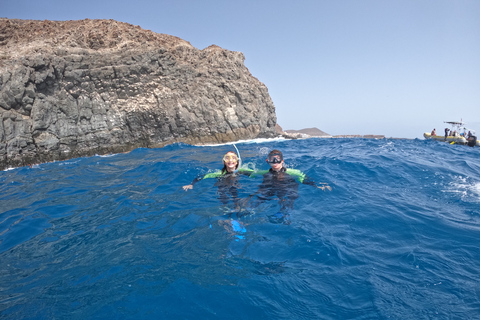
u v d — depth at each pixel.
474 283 2.65
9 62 14.08
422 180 6.30
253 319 2.29
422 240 3.50
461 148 13.93
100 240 3.89
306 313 2.34
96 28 18.58
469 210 4.50
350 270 2.89
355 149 11.53
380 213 4.34
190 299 2.52
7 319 2.38
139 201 5.50
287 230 3.77
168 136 18.11
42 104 14.55
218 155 12.23
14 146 13.59
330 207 4.59
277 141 19.44
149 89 17.95
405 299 2.46
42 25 17.95
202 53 21.48
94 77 16.38
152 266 3.08
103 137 16.25
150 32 20.69
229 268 2.97
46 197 6.43
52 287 2.84
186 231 3.93
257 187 5.56
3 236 4.31
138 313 2.38
